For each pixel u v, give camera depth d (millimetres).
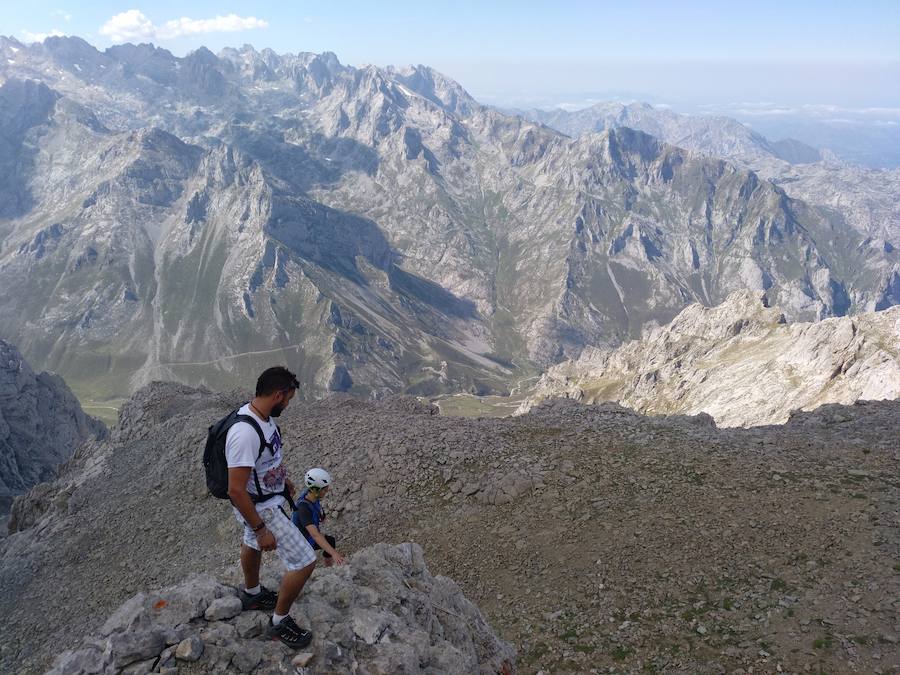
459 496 25766
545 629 17750
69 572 31141
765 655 14367
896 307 118625
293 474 29438
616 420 30375
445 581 13570
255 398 7902
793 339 149375
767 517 19719
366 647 8898
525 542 22094
